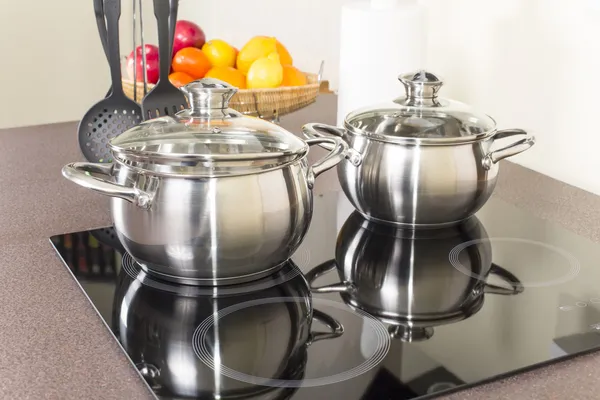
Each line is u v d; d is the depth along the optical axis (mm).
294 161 760
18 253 888
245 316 737
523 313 753
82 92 2729
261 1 2281
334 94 1778
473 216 1054
